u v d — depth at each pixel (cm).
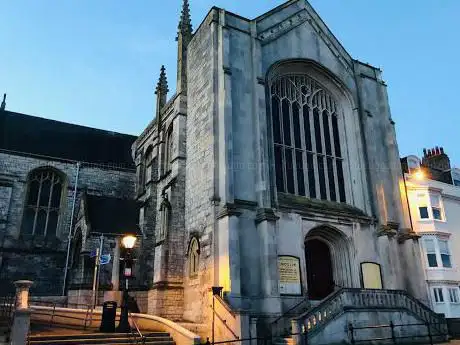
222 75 2459
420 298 2623
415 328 2231
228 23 2616
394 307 2191
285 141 2723
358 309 2038
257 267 2166
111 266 2931
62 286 3431
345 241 2605
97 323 2105
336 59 3098
